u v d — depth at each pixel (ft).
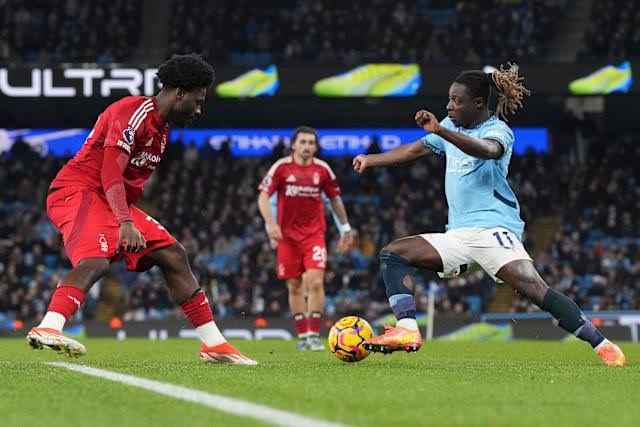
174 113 51.44
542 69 189.16
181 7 230.68
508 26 225.97
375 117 234.38
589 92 188.34
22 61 202.28
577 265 192.44
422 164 228.02
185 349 94.43
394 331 53.93
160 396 35.78
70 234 50.26
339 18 225.56
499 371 49.32
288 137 235.20
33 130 232.53
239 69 191.31
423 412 32.24
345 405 33.53
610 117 236.22
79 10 230.07
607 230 208.44
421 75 189.78
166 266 54.24
